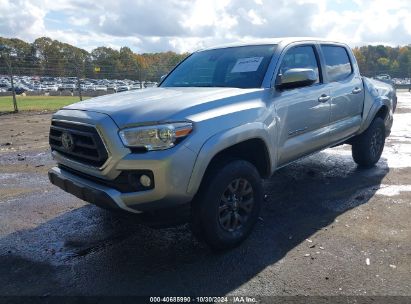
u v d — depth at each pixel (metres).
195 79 4.73
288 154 4.36
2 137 10.52
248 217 3.83
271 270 3.35
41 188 5.80
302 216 4.50
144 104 3.45
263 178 4.18
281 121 4.16
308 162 6.99
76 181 3.57
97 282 3.23
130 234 4.13
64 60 26.20
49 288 3.16
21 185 5.97
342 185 5.61
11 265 3.53
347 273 3.26
